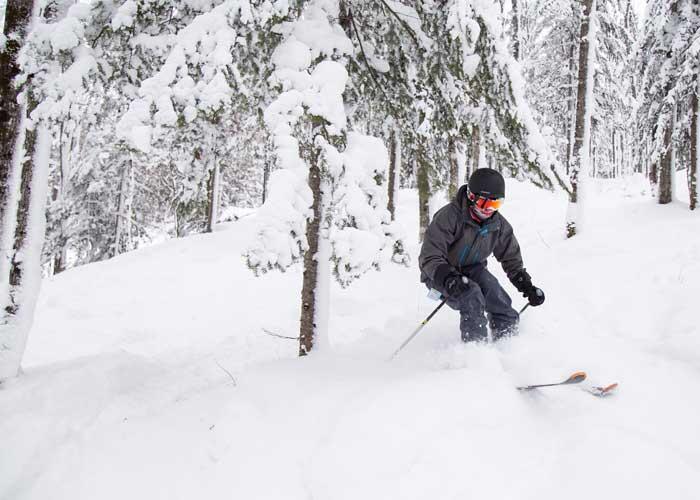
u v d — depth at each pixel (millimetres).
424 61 3867
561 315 4520
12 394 3156
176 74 2992
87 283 10750
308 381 2852
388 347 3793
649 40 12148
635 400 2387
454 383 2410
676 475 1768
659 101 11672
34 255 3520
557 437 2113
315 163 3209
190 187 11031
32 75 3207
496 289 3367
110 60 3412
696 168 9852
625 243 7223
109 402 3156
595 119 18641
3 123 3373
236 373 3641
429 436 2020
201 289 9695
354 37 3980
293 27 3373
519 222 13305
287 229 2893
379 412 2221
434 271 3119
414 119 4266
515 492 1741
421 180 4418
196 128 4027
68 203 14625
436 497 1734
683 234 7129
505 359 2992
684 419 2207
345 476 1931
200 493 2082
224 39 2938
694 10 10477
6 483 2379
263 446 2289
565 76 18672
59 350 6500
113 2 3434
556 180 3949
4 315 3408
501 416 2195
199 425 2592
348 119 3936
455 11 3299
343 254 2928
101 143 15594
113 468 2344
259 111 3783
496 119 3854
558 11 17266
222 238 14531
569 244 7938
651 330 3842
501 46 3494
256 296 8883
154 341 6648
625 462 1847
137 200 18844
